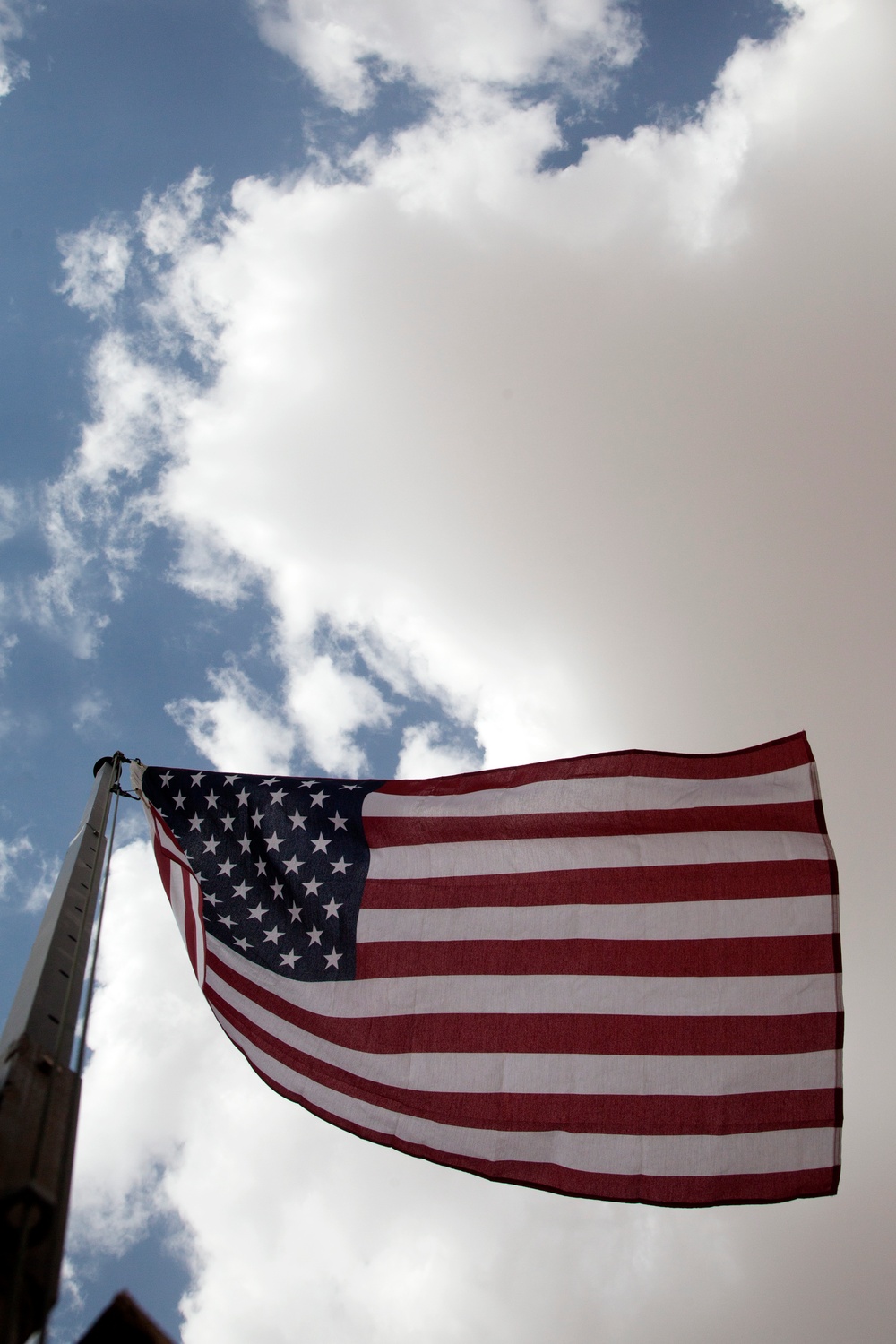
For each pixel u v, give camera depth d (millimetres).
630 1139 10008
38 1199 4320
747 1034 10484
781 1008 10602
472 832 11984
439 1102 10305
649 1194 9758
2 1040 5797
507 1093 10312
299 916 11516
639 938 11070
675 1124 10062
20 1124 4875
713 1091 10203
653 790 11953
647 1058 10414
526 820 11953
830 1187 9805
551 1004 10766
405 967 11102
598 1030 10594
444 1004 10836
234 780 12562
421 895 11555
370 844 12016
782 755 11906
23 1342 3875
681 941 11008
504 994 10875
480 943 11219
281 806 12320
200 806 12375
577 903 11328
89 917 7902
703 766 11992
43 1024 5934
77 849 9281
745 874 11289
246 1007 10898
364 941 11305
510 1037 10617
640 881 11383
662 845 11578
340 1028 10773
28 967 6680
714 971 10812
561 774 12148
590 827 11766
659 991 10766
